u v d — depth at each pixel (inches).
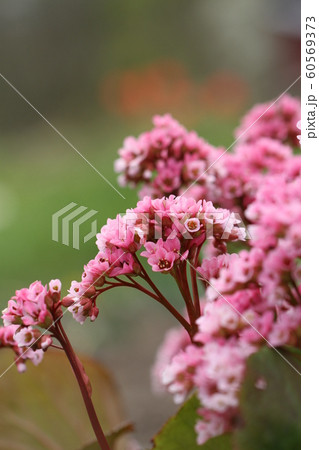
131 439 29.6
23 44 100.5
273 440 22.3
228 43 90.9
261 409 22.6
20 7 103.0
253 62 78.1
